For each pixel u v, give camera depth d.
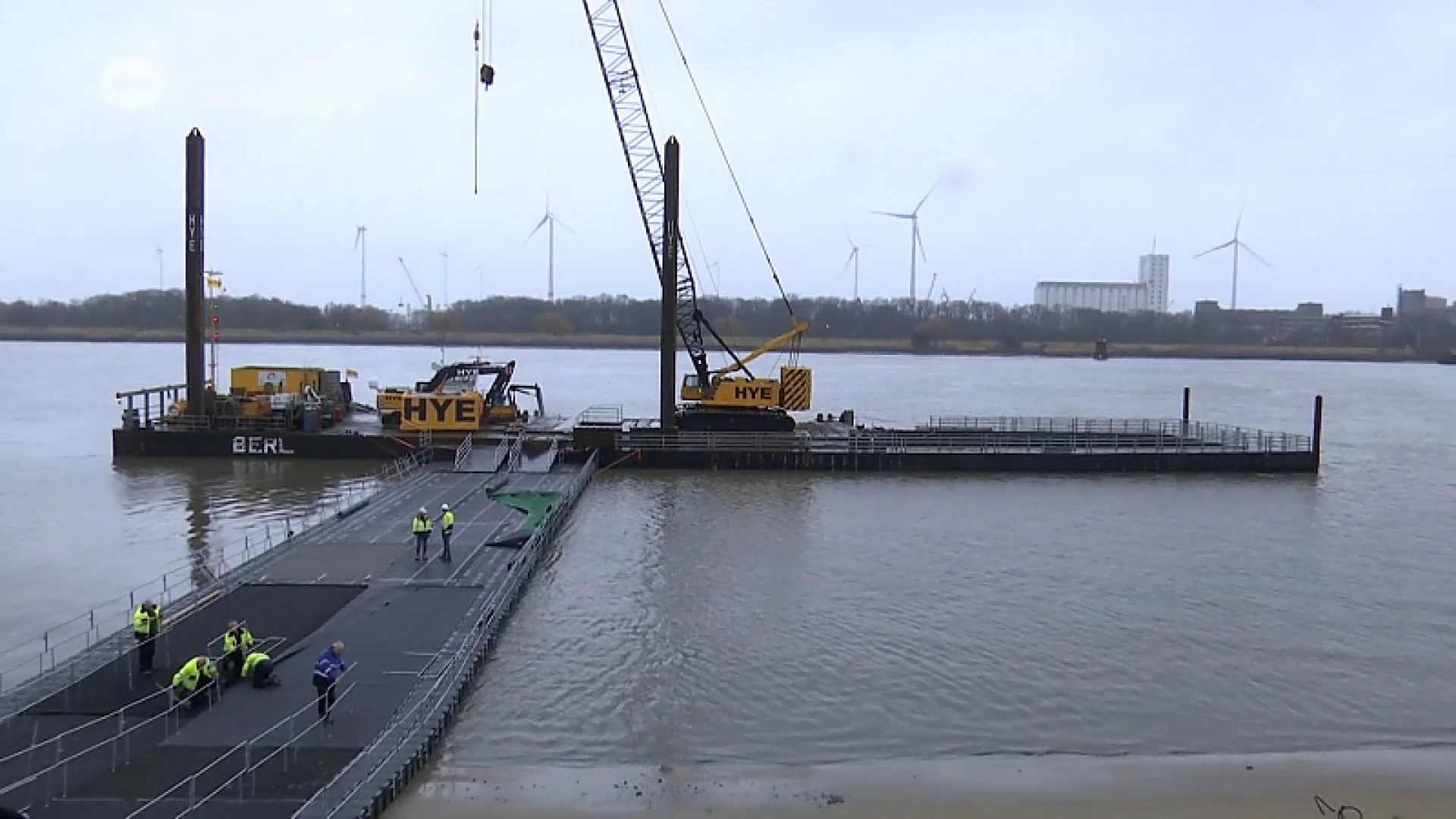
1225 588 47.88
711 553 52.62
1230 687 35.72
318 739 26.81
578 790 27.39
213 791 23.92
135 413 81.81
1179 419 129.50
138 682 29.80
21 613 40.97
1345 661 38.41
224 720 27.64
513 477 69.38
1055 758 30.09
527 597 44.16
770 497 68.62
